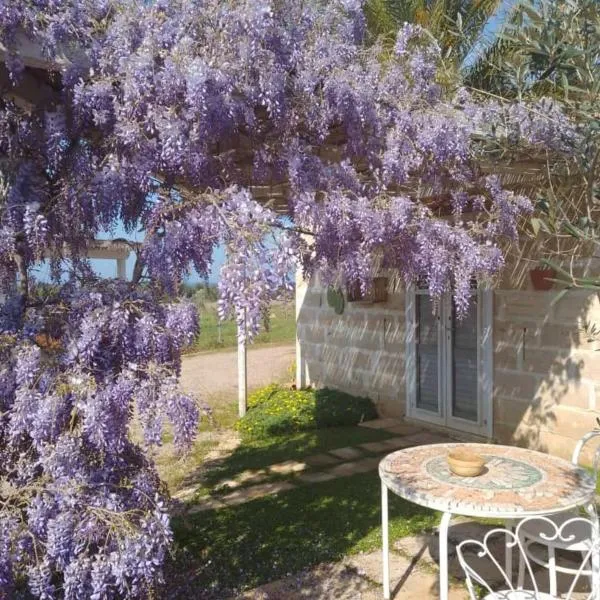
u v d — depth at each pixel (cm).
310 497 499
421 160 332
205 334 1560
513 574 366
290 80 296
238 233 240
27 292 274
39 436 237
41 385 245
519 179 434
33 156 276
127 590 238
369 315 814
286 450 644
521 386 607
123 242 282
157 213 266
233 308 234
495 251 362
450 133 332
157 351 253
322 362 903
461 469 311
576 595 341
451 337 688
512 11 366
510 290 611
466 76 539
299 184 296
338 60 305
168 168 276
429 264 332
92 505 246
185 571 359
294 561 383
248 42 269
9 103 278
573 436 560
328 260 302
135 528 242
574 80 317
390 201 320
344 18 321
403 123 326
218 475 565
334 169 307
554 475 314
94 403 235
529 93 381
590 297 539
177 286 263
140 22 273
